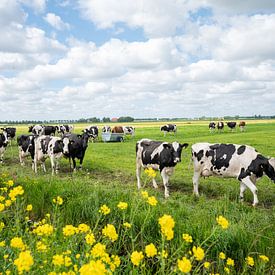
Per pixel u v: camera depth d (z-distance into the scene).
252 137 33.81
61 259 2.47
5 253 3.60
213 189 11.26
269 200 10.14
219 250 4.79
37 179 8.77
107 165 16.95
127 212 5.65
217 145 10.55
